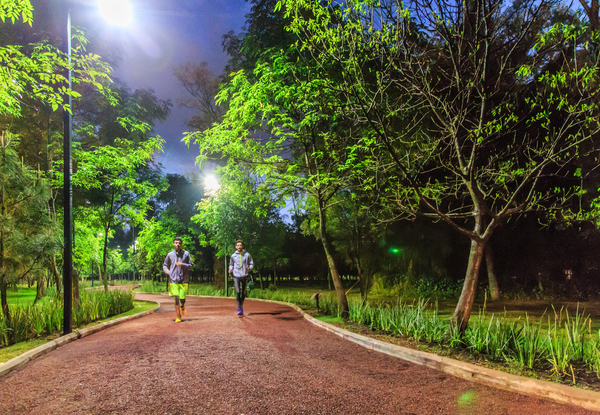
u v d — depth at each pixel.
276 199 10.58
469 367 4.48
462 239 16.72
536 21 5.74
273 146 10.16
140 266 35.91
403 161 7.80
